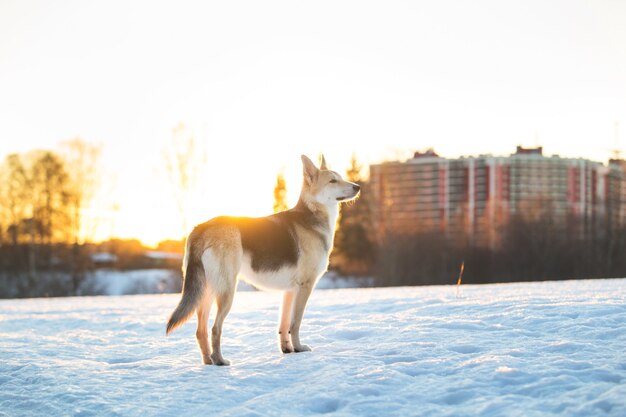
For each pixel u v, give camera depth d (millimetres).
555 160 83938
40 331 10523
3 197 44344
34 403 5215
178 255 46062
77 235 43312
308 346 6844
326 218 7285
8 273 42750
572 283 15734
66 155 44000
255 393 5129
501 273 47062
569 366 5125
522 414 4098
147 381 5723
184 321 6211
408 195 86188
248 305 13297
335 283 43250
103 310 14328
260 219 6871
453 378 5070
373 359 5914
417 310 9383
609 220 51875
